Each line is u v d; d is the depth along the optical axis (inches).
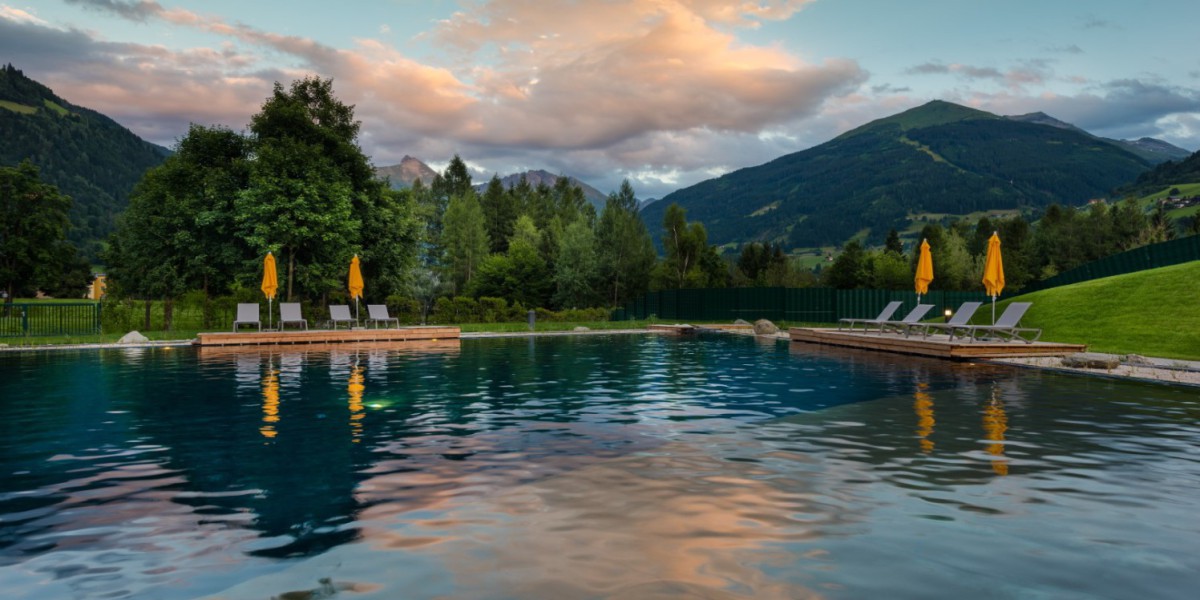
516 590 121.5
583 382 442.6
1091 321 781.9
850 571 131.3
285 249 1064.8
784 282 2591.0
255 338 783.7
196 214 1034.1
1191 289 740.0
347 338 845.2
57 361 585.3
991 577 128.9
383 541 148.6
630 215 2133.4
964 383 441.4
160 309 1170.0
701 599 117.3
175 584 126.2
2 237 1433.3
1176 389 414.6
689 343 855.1
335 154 1154.0
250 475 206.1
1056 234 2812.5
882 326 860.6
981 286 2410.2
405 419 302.8
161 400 358.3
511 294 2252.7
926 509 172.4
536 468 214.2
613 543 146.8
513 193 3752.5
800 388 414.6
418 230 1285.7
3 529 157.8
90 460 225.5
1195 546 146.8
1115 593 121.7
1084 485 196.5
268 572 131.6
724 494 185.0
